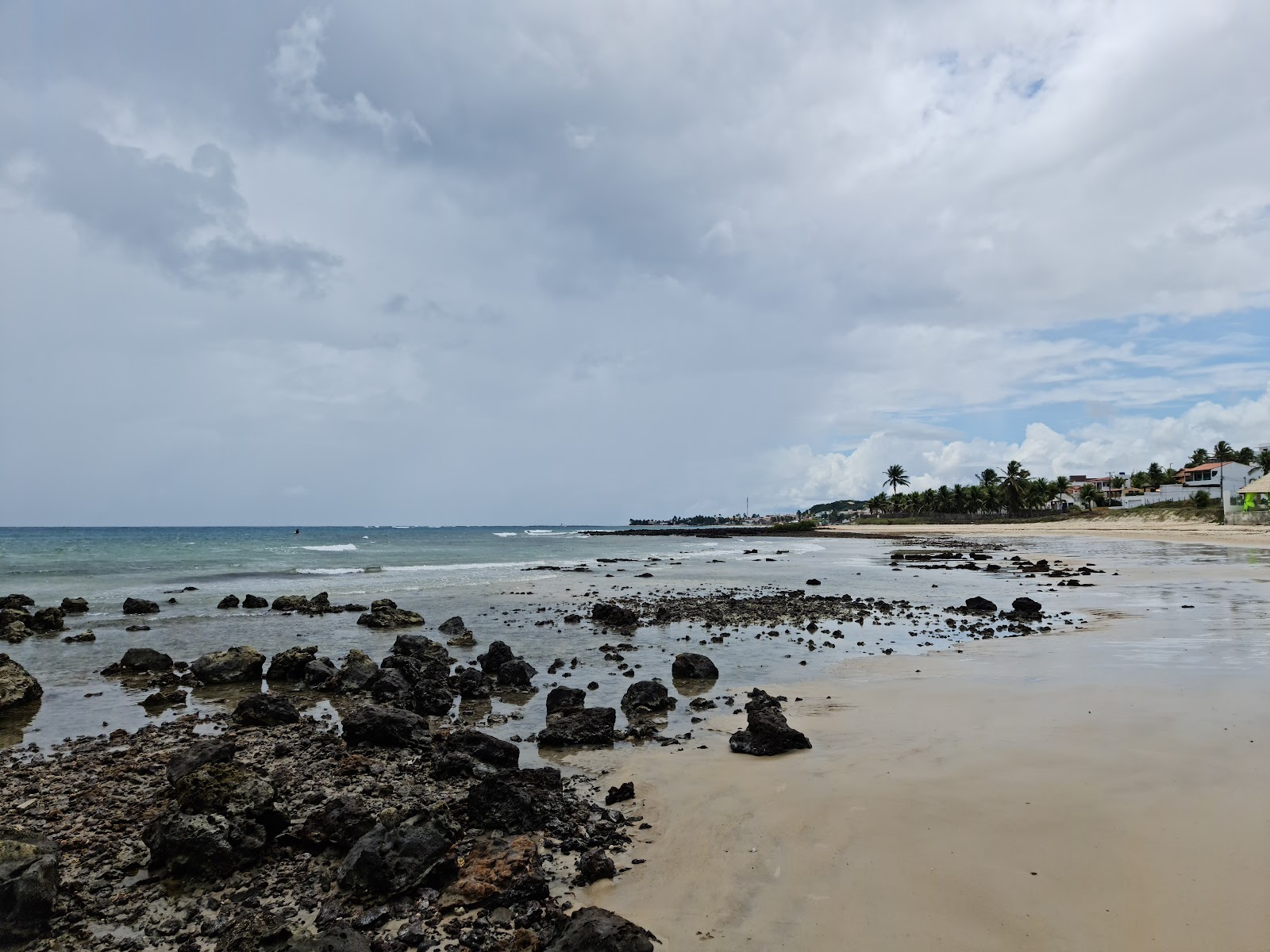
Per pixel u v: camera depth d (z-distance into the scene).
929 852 7.43
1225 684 14.06
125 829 8.95
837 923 6.27
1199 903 6.23
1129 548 69.00
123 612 29.80
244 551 76.88
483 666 18.67
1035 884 6.70
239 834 7.92
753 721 11.71
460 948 6.31
